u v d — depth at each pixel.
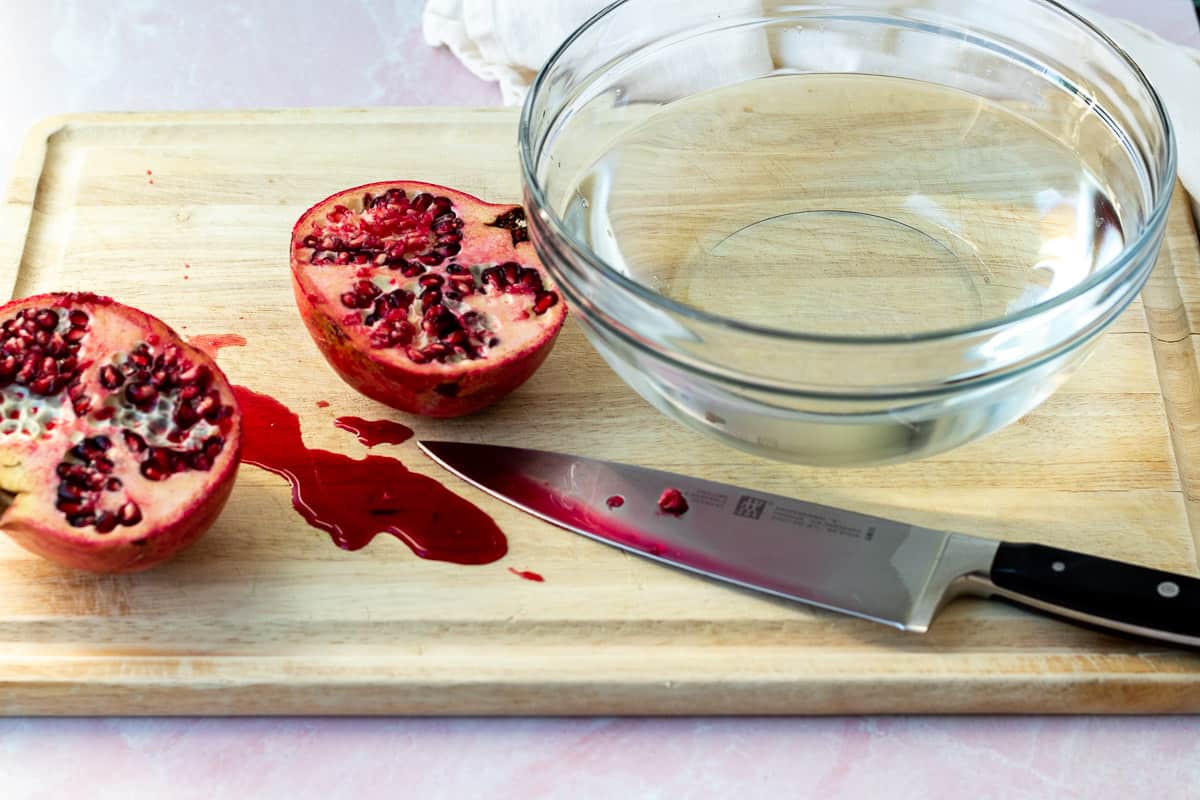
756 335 0.90
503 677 0.94
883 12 1.09
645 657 0.95
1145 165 0.98
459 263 1.02
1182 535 0.98
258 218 1.11
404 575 0.97
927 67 1.10
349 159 1.14
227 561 0.98
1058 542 0.98
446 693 0.94
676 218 1.05
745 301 1.02
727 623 0.96
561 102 1.03
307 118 1.15
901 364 0.90
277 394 1.04
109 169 1.13
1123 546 0.98
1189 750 0.94
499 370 0.99
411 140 1.15
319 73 1.25
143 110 1.17
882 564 0.95
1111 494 1.00
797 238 1.04
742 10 1.08
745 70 1.10
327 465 1.01
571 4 1.20
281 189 1.12
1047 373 0.92
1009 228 1.04
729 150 1.08
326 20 1.29
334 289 1.00
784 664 0.94
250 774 0.94
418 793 0.94
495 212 1.04
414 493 1.00
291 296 1.08
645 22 1.05
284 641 0.96
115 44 1.27
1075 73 1.04
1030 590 0.94
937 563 0.95
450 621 0.96
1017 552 0.95
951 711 0.95
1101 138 1.03
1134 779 0.94
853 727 0.95
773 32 1.10
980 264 1.03
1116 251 1.00
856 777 0.94
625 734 0.95
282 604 0.96
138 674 0.94
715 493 0.98
